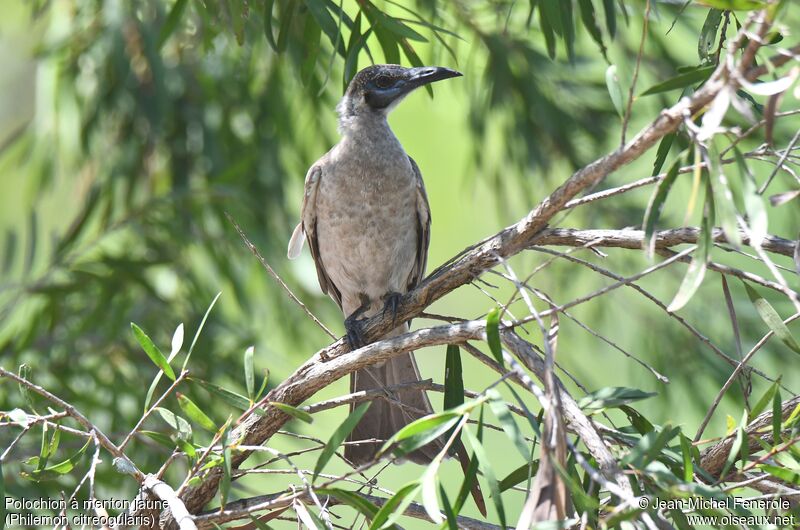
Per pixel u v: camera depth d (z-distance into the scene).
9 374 5.00
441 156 13.55
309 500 5.21
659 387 9.77
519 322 4.83
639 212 9.76
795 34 7.86
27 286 9.26
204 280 10.41
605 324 10.23
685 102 4.09
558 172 10.28
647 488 4.41
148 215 9.67
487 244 5.56
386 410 7.27
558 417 4.00
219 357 9.24
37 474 5.19
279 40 6.36
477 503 5.15
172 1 9.16
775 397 4.46
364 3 6.05
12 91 13.48
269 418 5.74
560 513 3.93
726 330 9.75
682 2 6.41
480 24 9.40
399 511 4.09
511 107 9.88
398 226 8.60
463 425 4.12
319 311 10.42
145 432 5.16
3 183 12.38
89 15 9.92
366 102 8.59
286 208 10.33
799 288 8.98
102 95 10.00
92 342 9.09
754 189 3.86
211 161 10.05
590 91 9.77
